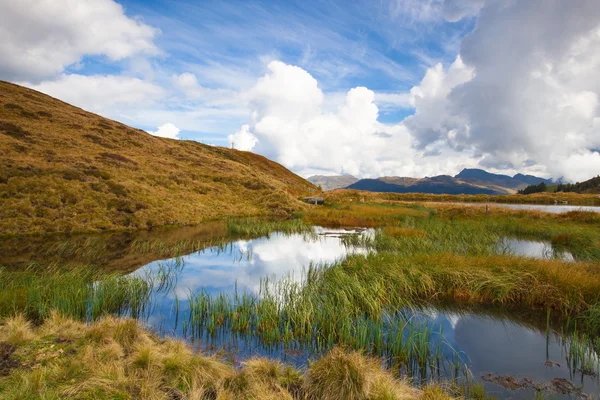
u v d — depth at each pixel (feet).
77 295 31.35
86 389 16.08
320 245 70.79
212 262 54.44
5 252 57.06
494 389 20.26
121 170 131.34
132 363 19.08
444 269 40.16
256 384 17.79
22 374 16.80
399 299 34.83
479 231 77.36
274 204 148.87
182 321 30.09
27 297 29.96
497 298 36.29
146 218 97.91
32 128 147.43
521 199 287.48
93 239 71.41
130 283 36.83
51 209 84.64
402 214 119.34
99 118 220.23
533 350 25.66
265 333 26.96
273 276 45.39
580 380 21.36
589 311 31.35
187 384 17.81
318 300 32.55
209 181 164.45
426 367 22.79
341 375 17.12
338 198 195.83
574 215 100.73
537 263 40.27
